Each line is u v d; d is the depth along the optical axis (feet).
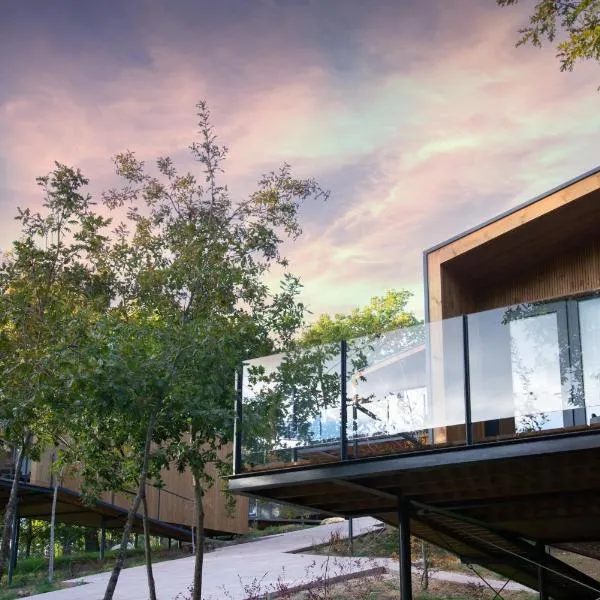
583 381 21.21
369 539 56.24
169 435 27.09
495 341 23.02
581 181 29.81
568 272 33.40
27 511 58.65
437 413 23.15
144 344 25.30
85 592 39.32
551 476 23.86
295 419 26.03
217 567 46.80
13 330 29.58
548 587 35.06
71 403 24.35
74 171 31.45
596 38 28.43
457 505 27.40
